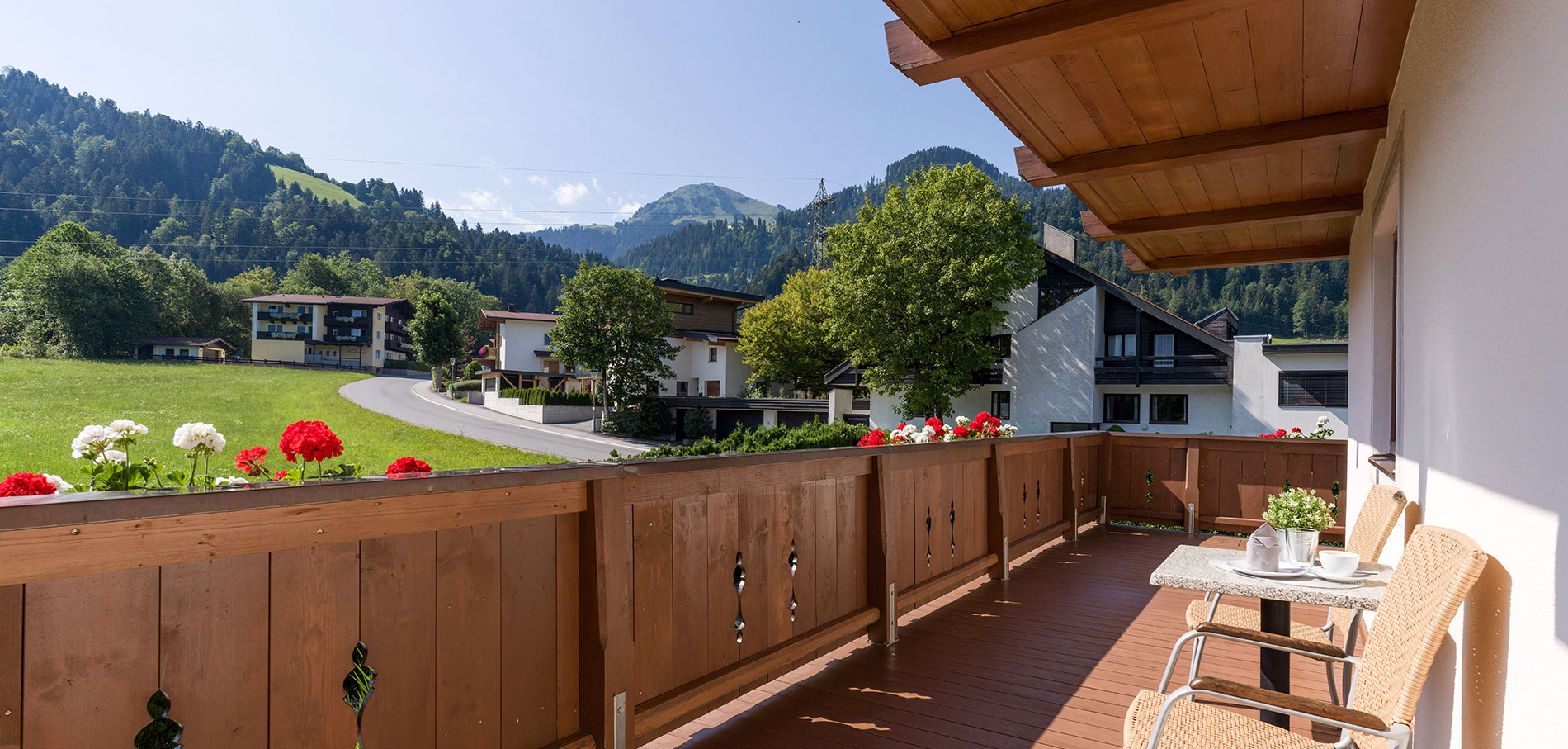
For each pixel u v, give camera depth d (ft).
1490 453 5.08
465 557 6.21
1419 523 8.46
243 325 276.82
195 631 4.54
